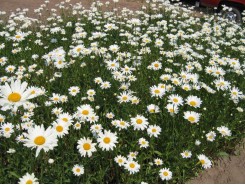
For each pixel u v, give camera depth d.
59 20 1.87
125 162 0.81
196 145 0.95
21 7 2.46
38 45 1.54
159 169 0.83
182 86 1.05
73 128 0.91
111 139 0.77
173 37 1.52
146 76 1.28
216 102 1.14
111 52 1.49
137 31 1.70
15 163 0.80
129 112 1.01
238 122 1.09
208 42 1.62
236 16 2.23
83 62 1.31
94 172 0.82
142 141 0.87
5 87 0.58
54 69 1.31
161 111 1.02
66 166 0.78
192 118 0.87
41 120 0.98
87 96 1.10
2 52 1.45
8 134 0.83
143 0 2.78
